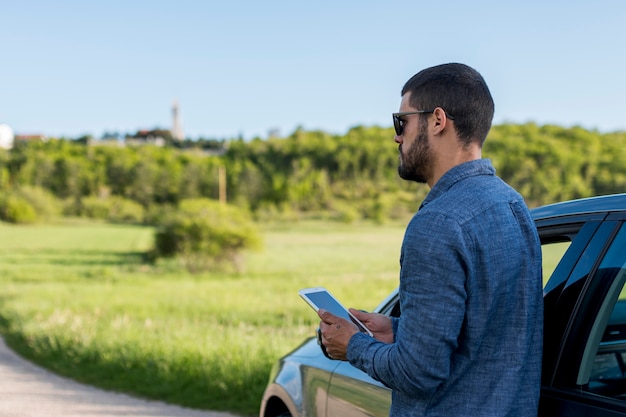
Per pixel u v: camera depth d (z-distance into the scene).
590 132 107.81
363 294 24.91
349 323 2.00
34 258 47.28
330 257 47.78
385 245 60.19
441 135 1.88
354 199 113.06
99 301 22.12
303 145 128.88
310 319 16.95
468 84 1.86
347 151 125.19
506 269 1.76
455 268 1.70
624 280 1.94
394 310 2.97
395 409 1.91
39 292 25.55
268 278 33.84
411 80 1.96
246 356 8.37
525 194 90.06
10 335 14.32
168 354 9.41
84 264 42.41
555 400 1.96
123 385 8.94
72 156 128.25
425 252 1.73
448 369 1.73
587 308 1.99
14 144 139.88
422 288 1.73
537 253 1.87
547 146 99.50
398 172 2.02
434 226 1.74
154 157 131.00
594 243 2.04
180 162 129.75
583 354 1.96
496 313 1.77
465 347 1.77
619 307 1.97
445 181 1.86
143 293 25.95
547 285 2.12
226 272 36.94
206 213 37.72
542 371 2.04
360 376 2.88
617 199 2.07
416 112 1.91
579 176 92.38
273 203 110.38
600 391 1.95
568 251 2.11
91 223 96.75
